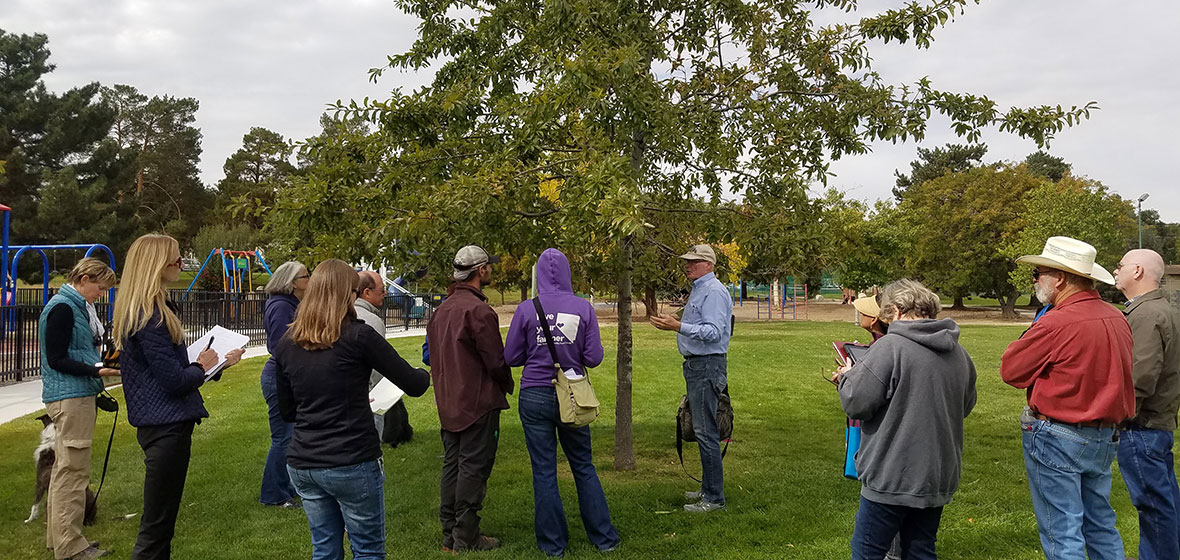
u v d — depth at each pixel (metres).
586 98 5.49
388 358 3.33
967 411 3.55
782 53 6.63
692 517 5.25
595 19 5.96
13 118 34.94
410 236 5.45
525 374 4.59
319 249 5.59
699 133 6.46
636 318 32.22
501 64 6.41
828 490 5.92
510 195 5.48
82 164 37.25
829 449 7.44
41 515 5.15
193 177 59.31
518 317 4.59
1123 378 3.56
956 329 3.43
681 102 6.56
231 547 4.68
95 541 4.63
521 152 5.70
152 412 3.75
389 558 4.52
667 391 11.05
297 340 3.26
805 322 30.95
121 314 3.73
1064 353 3.58
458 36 6.57
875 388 3.36
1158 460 4.03
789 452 7.30
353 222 5.67
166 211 55.00
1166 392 4.01
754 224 6.30
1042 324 3.67
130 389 3.77
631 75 5.57
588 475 4.68
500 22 6.38
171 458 3.78
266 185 5.81
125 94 56.03
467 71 6.66
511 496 5.77
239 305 18.77
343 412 3.26
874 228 35.75
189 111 59.12
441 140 6.27
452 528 4.78
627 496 5.74
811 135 6.48
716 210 6.68
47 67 38.25
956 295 46.06
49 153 35.84
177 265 3.93
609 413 9.38
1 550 4.60
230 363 4.19
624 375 6.60
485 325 4.52
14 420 8.80
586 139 5.82
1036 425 3.72
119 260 35.47
